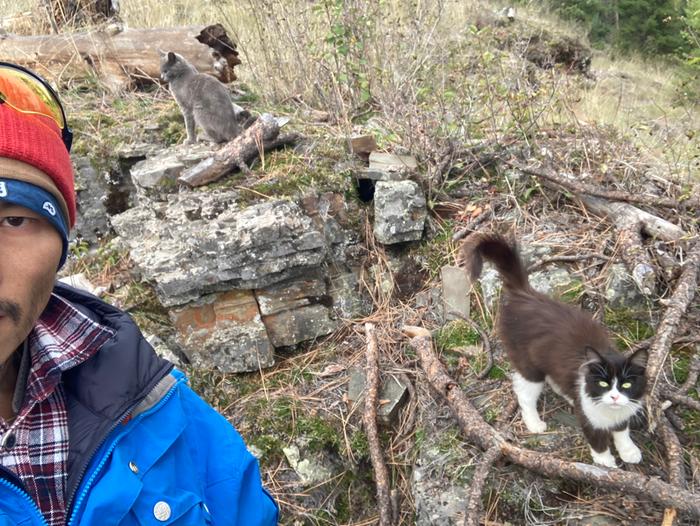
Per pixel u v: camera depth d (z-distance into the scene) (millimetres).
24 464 1306
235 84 6102
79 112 5254
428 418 3564
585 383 3014
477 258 3518
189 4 8219
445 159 4664
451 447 3352
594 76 10914
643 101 10148
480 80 5270
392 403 3682
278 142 4590
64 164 1243
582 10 15539
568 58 10516
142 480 1374
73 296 1580
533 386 3328
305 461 3607
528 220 4297
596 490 3059
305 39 6074
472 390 3586
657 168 4766
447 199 4562
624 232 3938
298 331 4051
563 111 5953
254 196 4207
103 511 1314
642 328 3621
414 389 3746
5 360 1215
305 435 3664
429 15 6582
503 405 3455
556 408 3432
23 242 1157
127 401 1383
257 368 3955
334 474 3611
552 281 3848
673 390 3297
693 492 2822
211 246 3873
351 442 3660
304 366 3998
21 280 1151
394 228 4285
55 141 1223
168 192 4398
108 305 1585
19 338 1184
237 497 1643
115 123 5137
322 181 4371
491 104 4863
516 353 3373
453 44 6930
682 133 5715
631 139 5246
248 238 3867
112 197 4828
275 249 3912
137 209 4363
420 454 3430
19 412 1337
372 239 4406
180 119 5238
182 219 4062
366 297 4293
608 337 3338
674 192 4363
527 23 11062
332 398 3816
